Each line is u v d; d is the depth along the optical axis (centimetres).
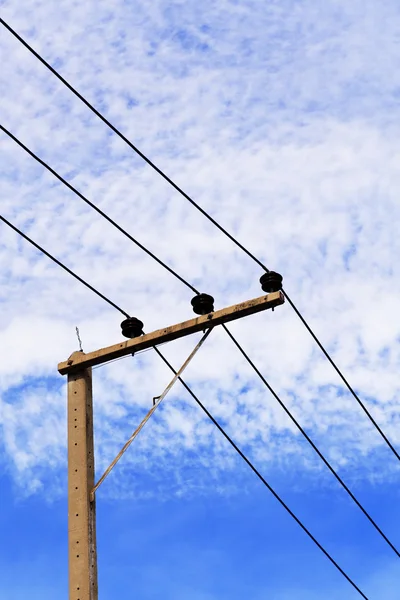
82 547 1409
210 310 1509
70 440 1486
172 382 1481
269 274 1489
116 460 1463
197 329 1488
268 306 1467
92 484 1461
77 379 1524
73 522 1431
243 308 1467
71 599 1379
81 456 1472
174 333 1490
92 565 1404
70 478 1460
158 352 1516
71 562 1404
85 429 1489
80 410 1502
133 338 1511
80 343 1550
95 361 1525
